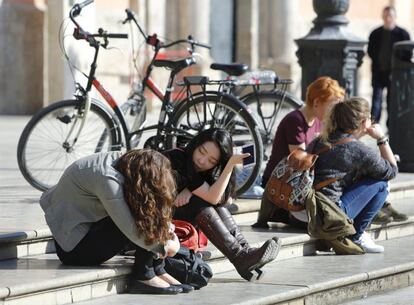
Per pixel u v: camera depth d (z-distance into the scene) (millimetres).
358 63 33438
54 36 55781
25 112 56594
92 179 18750
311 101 24422
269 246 19906
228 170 20047
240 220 24703
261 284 20203
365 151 23328
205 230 20188
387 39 42000
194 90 29547
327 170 23344
